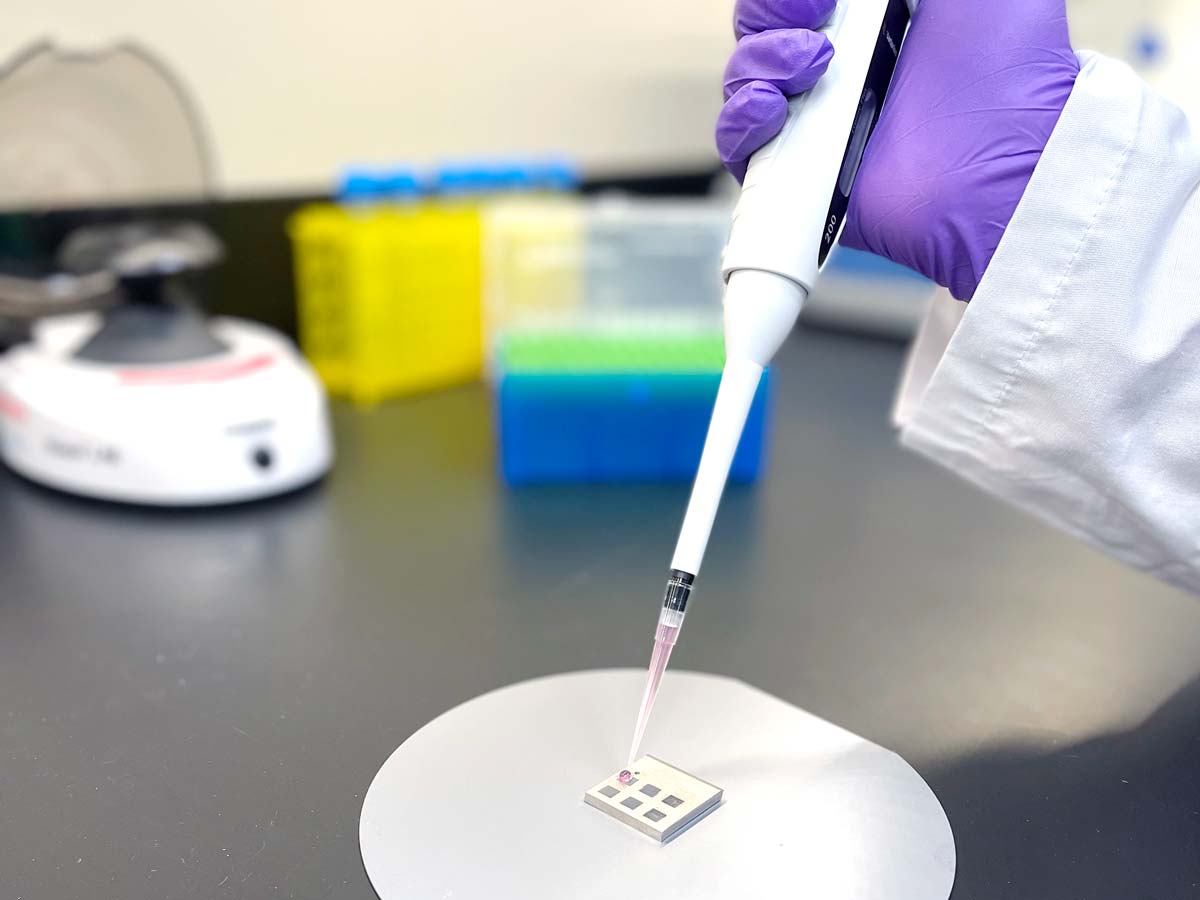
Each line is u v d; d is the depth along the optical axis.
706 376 0.97
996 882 0.48
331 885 0.47
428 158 1.38
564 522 0.90
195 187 1.13
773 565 0.82
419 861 0.48
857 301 1.51
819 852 0.49
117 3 1.09
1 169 0.99
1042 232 0.56
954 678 0.66
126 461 0.88
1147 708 0.63
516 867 0.48
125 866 0.48
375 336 1.17
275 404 0.92
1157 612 0.75
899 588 0.78
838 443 1.11
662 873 0.48
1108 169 0.55
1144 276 0.56
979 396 0.60
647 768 0.55
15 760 0.57
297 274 1.24
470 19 1.37
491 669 0.66
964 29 0.57
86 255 1.02
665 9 1.59
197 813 0.52
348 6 1.25
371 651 0.68
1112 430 0.58
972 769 0.57
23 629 0.71
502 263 1.16
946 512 0.93
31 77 0.97
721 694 0.63
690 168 1.66
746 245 0.54
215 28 1.16
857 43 0.55
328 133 1.28
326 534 0.86
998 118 0.56
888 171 0.58
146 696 0.63
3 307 1.04
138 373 0.93
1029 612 0.75
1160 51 1.47
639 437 0.98
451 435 1.10
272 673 0.65
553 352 1.00
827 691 0.64
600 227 1.16
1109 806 0.54
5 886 0.47
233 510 0.91
